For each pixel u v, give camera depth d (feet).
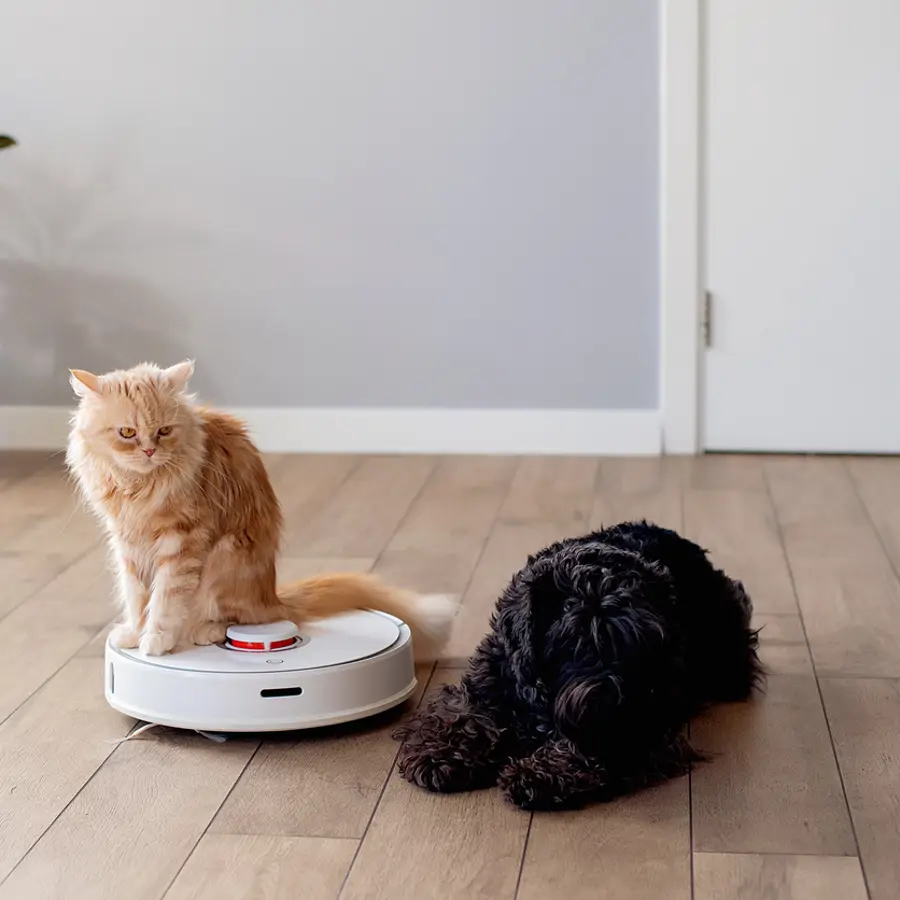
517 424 12.63
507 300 12.45
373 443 12.82
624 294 12.28
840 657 7.55
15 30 12.47
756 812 5.75
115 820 5.78
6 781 6.16
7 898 5.18
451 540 9.94
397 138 12.26
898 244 11.91
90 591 8.86
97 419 6.48
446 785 5.91
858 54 11.64
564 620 6.00
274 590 7.12
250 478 6.96
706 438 12.52
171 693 6.51
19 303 12.89
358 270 12.57
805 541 9.75
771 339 12.23
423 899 5.12
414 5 12.00
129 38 12.37
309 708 6.48
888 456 12.28
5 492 11.43
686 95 11.79
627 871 5.29
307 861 5.41
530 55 11.96
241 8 12.19
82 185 12.69
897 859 5.35
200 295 12.79
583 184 12.13
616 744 5.88
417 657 7.56
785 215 11.98
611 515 10.53
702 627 6.79
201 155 12.51
